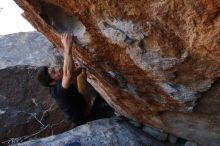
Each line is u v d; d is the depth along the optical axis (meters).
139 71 3.10
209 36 2.24
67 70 3.48
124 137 4.35
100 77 3.77
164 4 2.22
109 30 2.70
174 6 2.19
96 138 4.28
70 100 4.09
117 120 4.69
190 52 2.51
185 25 2.28
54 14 3.01
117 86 3.71
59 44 3.68
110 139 4.30
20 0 3.04
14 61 6.22
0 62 6.20
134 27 2.54
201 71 2.70
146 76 3.13
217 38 2.22
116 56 3.07
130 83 3.47
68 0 2.58
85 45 3.11
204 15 2.12
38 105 5.93
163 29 2.43
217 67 2.57
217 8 2.02
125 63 3.09
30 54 6.39
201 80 2.83
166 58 2.68
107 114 5.18
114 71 3.37
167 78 2.97
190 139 4.06
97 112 5.18
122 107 4.32
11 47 6.61
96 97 5.27
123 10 2.42
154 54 2.71
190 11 2.16
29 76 6.03
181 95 3.17
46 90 5.97
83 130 4.42
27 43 6.67
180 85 3.02
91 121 4.60
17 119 5.84
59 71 3.94
